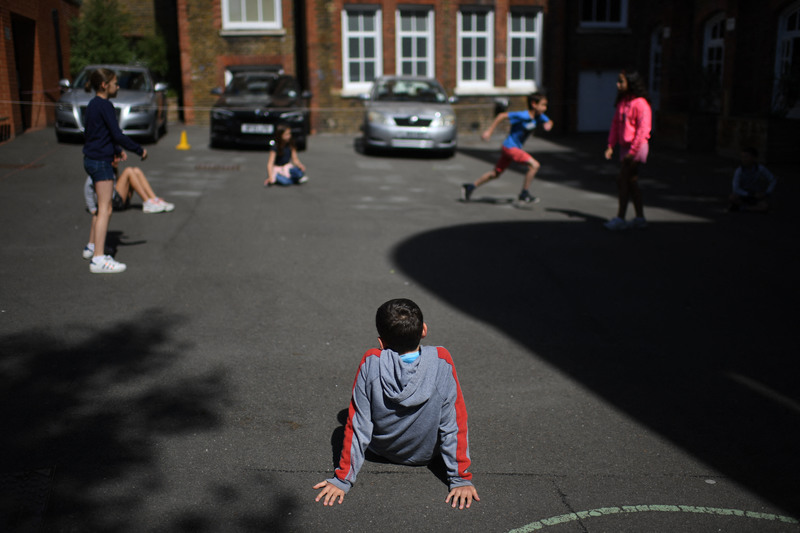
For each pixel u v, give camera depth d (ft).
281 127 39.42
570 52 78.02
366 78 73.56
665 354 17.08
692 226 31.68
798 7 53.98
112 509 10.39
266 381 14.92
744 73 58.23
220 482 11.24
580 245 27.76
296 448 12.37
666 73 67.51
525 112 34.83
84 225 27.94
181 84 83.30
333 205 34.76
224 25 71.31
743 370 16.21
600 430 13.29
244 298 20.21
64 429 12.60
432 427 11.20
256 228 28.99
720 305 20.85
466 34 75.25
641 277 23.59
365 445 11.07
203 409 13.61
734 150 56.95
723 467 12.10
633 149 29.45
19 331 16.94
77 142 51.08
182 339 17.01
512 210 35.04
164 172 42.50
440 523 10.41
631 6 79.00
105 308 18.84
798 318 19.80
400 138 54.75
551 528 10.34
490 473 11.75
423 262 24.73
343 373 15.46
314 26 70.64
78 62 69.46
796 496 11.28
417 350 11.25
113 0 73.87
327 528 10.20
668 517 10.65
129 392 14.15
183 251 24.98
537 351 17.10
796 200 38.47
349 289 21.43
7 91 50.60
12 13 52.16
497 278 23.09
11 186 34.76
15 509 10.23
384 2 71.36
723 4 60.39
